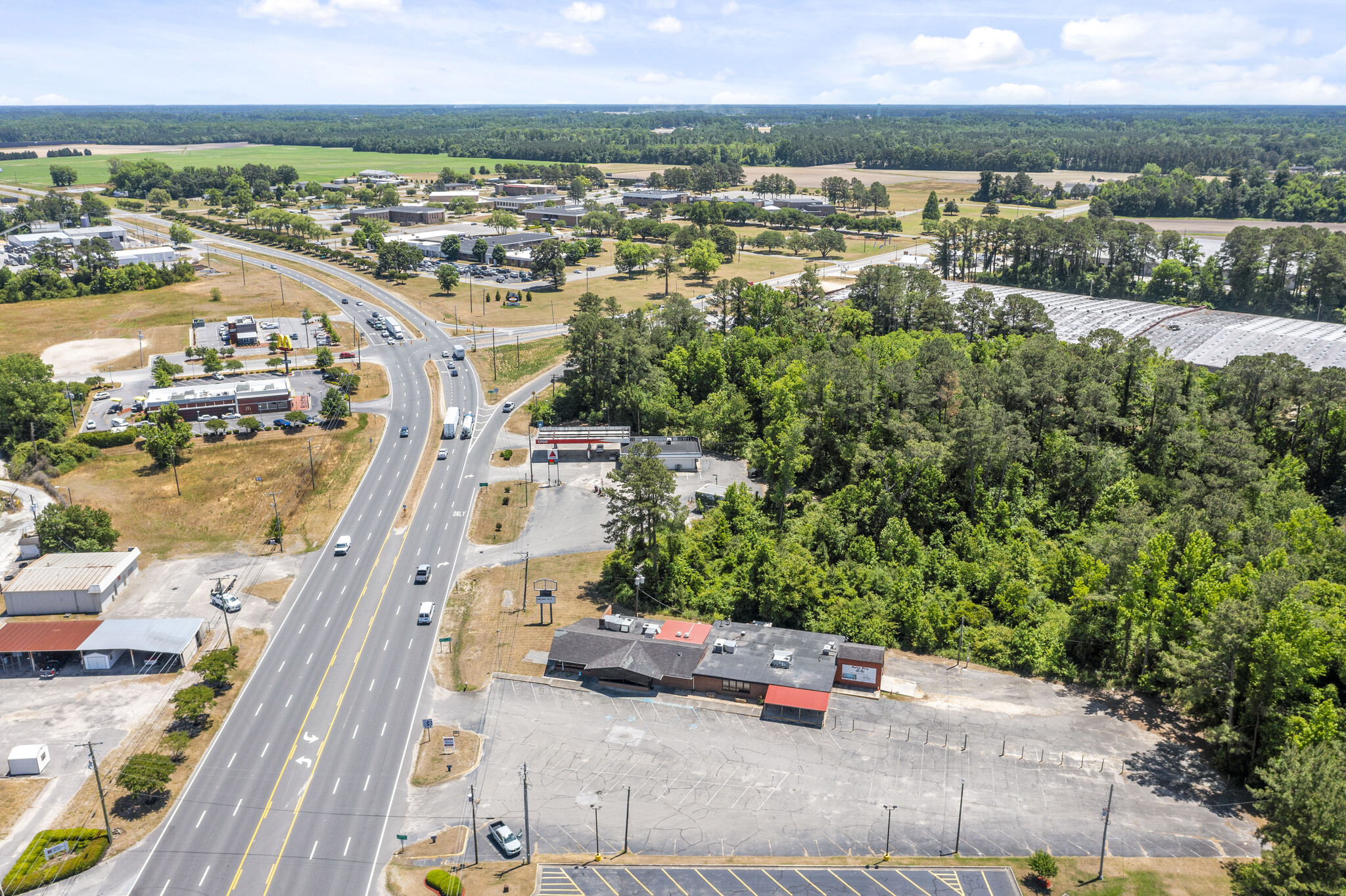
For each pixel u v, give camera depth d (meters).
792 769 110.44
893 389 195.12
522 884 93.81
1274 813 90.06
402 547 171.88
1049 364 193.38
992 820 101.31
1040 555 160.38
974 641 137.25
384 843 100.31
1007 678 129.88
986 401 181.25
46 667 133.50
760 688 124.00
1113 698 124.75
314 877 95.81
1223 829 99.25
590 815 103.38
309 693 127.62
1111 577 131.25
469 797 106.75
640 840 99.50
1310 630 104.69
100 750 115.94
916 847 97.81
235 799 107.06
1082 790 106.12
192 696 117.75
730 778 109.19
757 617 147.75
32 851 97.75
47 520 166.38
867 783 107.75
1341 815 82.06
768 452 192.62
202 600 153.75
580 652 132.12
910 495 173.25
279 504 190.88
